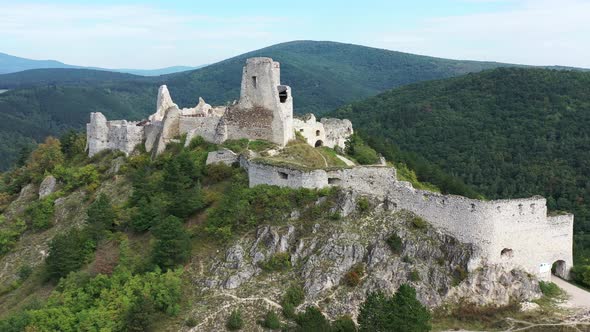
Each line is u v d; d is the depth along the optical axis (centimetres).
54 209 10381
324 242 6906
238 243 7219
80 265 7925
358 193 7419
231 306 6419
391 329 5309
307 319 5678
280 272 6831
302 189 7494
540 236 6856
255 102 9400
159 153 10356
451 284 6450
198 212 8100
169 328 6197
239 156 8788
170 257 7150
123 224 8538
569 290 6856
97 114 11806
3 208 11512
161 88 11706
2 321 6656
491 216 6475
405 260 6669
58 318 6469
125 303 6475
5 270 9194
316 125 10225
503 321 6166
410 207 7112
